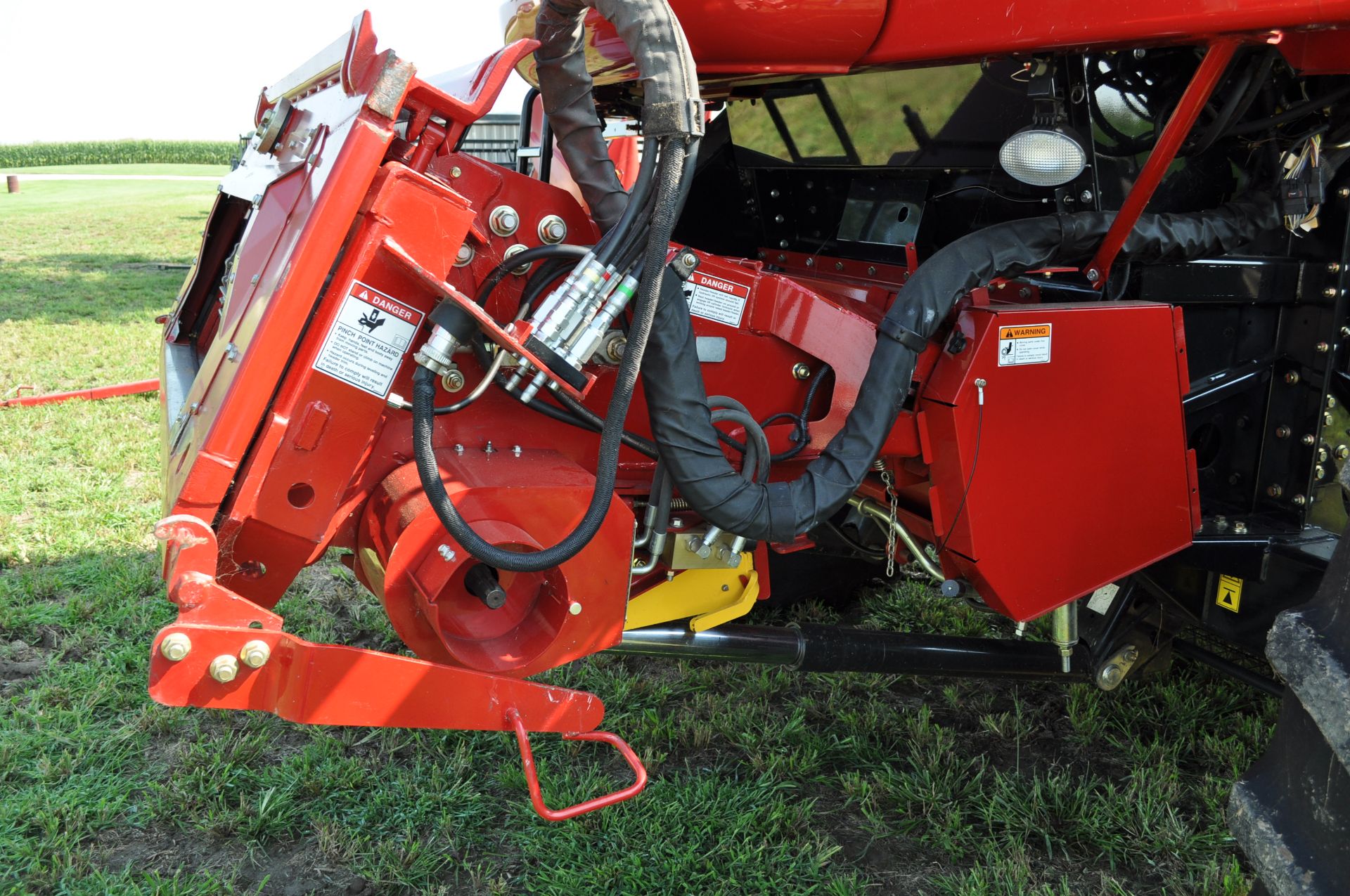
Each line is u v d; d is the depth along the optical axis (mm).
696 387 1920
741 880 2270
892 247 3102
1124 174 2283
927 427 2168
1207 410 2535
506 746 2744
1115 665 2605
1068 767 2680
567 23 1800
